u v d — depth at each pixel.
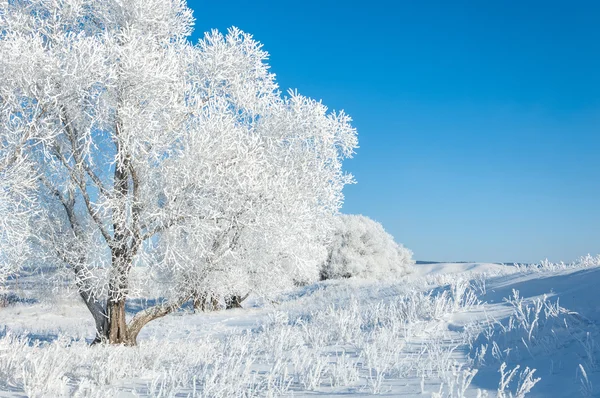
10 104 9.77
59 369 5.24
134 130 10.39
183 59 12.54
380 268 32.09
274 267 12.22
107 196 11.15
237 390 4.30
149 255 10.71
